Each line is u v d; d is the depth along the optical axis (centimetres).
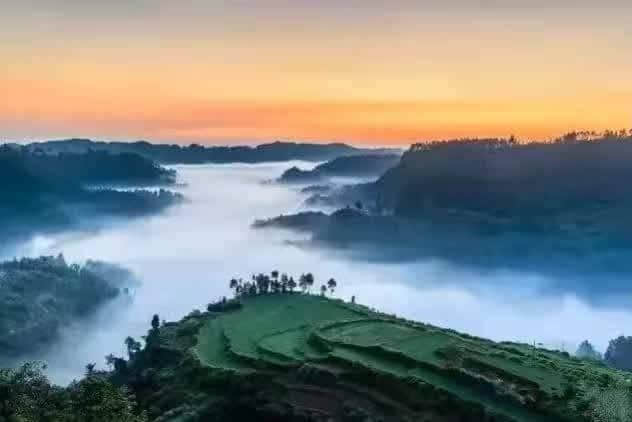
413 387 15012
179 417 15700
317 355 17662
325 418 14912
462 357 16275
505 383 14625
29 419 7456
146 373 19288
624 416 12912
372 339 18312
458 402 14088
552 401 13650
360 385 15750
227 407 16275
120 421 7594
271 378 16738
